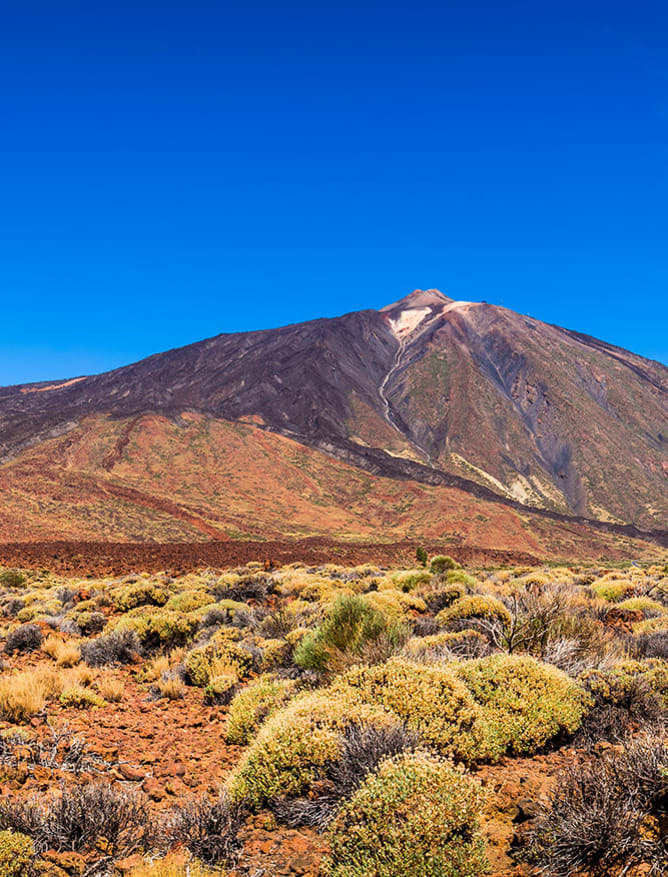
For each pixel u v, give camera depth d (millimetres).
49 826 4488
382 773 4254
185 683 10867
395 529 139000
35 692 8930
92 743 7027
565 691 6457
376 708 5656
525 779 5215
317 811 4895
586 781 4191
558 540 139000
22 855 4020
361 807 4008
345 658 7906
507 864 4031
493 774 5430
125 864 4164
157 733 7797
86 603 19578
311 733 5355
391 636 8531
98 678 11234
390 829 3789
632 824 3762
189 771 6309
